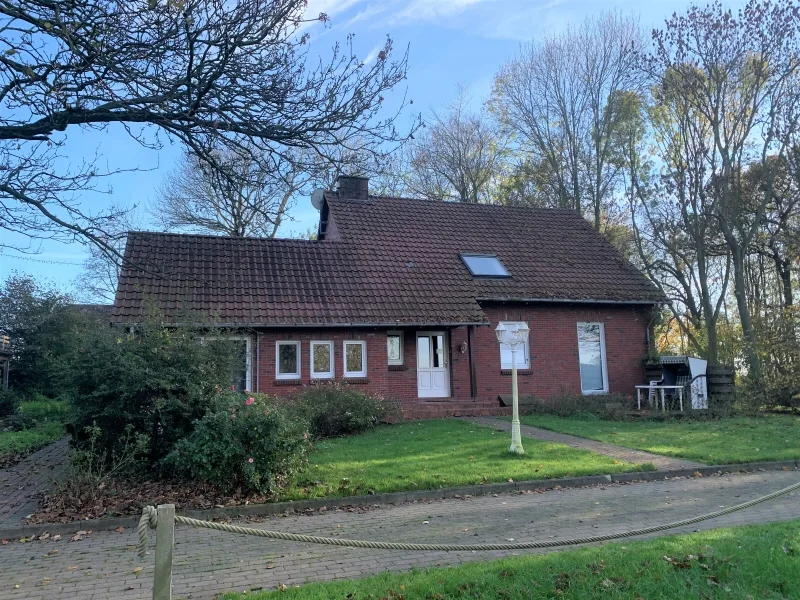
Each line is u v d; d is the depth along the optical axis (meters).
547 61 33.66
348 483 9.53
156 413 9.99
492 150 38.41
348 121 9.12
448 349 19.86
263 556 6.66
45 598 5.59
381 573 5.84
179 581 5.91
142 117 8.61
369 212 22.97
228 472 9.20
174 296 16.73
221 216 31.59
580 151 33.41
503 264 21.58
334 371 17.56
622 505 8.64
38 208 8.41
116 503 8.79
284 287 18.06
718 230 24.67
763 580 5.25
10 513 8.73
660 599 4.94
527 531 7.34
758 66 21.62
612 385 21.33
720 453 12.02
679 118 24.09
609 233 33.59
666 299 21.72
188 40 8.04
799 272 29.36
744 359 22.14
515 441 11.80
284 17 8.45
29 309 29.75
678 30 22.47
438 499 9.30
